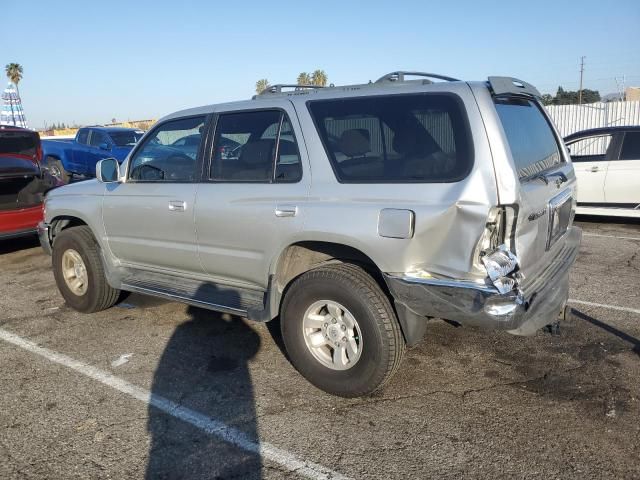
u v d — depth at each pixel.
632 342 4.52
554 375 3.97
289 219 3.67
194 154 4.39
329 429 3.36
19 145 8.26
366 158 3.48
